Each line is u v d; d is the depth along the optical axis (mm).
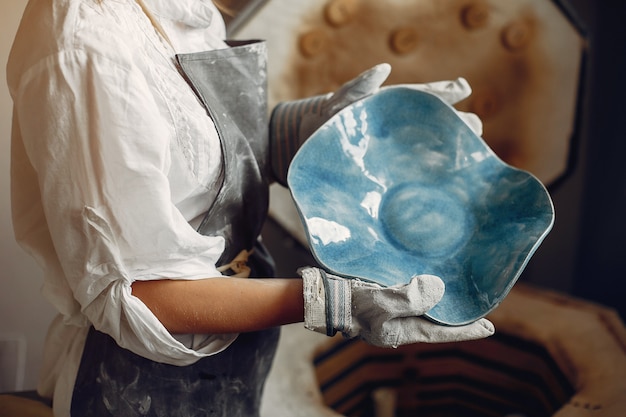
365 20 1734
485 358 1882
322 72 1746
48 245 932
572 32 1835
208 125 910
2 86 1445
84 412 985
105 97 817
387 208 979
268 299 875
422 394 1964
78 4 836
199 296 874
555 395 1707
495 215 953
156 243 850
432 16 1765
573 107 1891
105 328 884
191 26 986
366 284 842
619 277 1943
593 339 1729
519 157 1915
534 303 1896
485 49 1813
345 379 1873
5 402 1126
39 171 846
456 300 879
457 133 1020
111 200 832
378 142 1016
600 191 1952
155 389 970
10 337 1591
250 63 985
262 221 1053
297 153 937
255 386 1103
